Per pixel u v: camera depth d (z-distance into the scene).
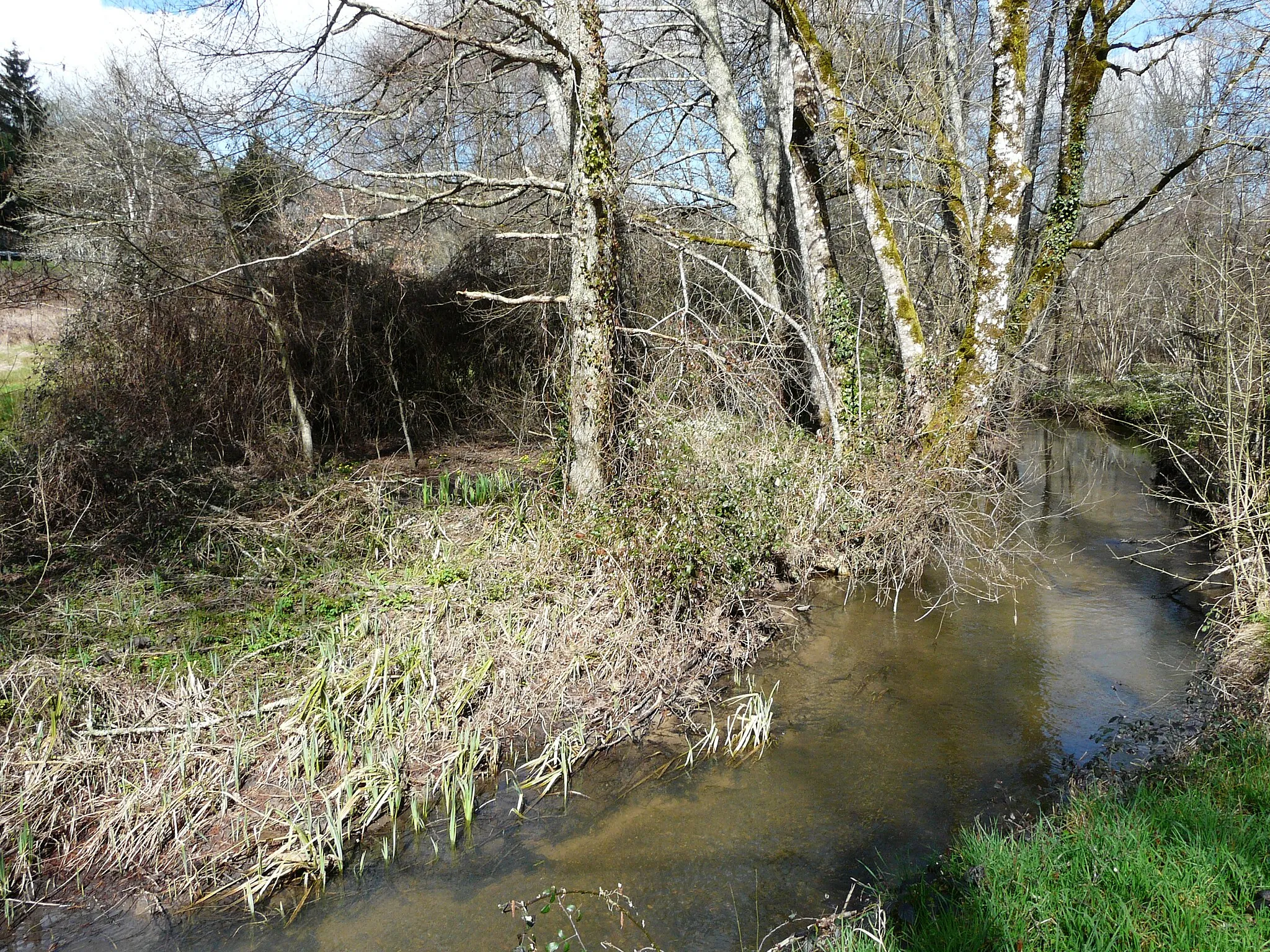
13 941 4.64
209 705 6.23
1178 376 13.59
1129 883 4.15
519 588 8.23
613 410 9.53
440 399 16.11
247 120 10.02
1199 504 9.16
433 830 5.61
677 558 8.06
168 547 8.91
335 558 8.99
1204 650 7.72
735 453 9.87
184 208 12.16
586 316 9.48
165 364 12.02
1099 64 12.03
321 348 14.09
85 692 6.15
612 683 7.24
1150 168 21.78
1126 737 6.29
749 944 4.46
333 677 6.52
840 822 5.55
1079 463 17.02
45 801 5.36
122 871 5.11
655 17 17.39
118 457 9.46
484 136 13.65
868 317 17.73
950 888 4.59
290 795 5.64
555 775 6.07
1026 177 10.91
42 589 7.91
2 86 23.59
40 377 11.91
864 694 7.42
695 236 12.06
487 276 16.56
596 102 9.21
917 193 18.38
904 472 10.28
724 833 5.49
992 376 11.07
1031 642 8.38
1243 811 4.72
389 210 14.83
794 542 10.07
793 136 12.38
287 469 11.92
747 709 7.07
